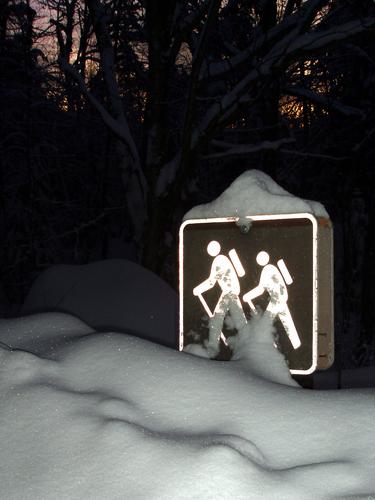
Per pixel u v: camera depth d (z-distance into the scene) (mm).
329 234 3078
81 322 3543
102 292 7184
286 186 19203
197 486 2020
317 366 2965
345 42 12141
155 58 13242
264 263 3039
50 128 18734
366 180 19859
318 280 3008
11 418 2457
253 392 2584
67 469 2166
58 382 2688
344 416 2408
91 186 19719
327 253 3059
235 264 3104
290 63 12344
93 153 19547
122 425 2305
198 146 12648
